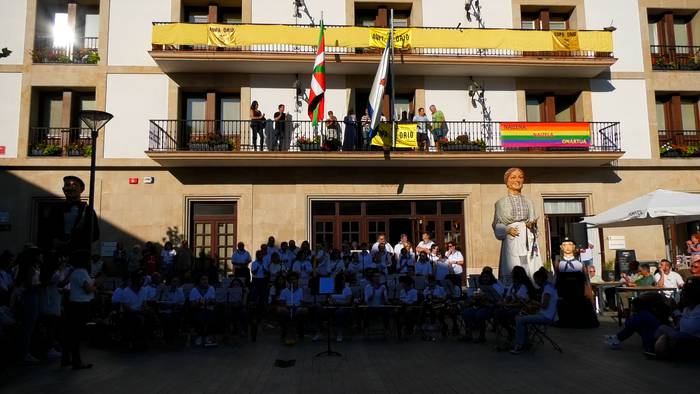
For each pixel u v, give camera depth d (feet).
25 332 24.90
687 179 56.08
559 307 34.40
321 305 31.48
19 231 49.67
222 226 52.06
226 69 52.29
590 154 51.01
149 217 50.67
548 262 52.44
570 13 58.39
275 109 53.31
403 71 54.08
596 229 53.42
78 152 51.11
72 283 24.12
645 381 19.84
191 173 51.44
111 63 52.34
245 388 19.62
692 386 18.97
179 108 52.90
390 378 21.06
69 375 22.25
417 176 53.36
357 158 49.34
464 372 21.99
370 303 31.91
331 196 52.34
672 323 30.32
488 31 52.24
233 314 32.30
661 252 54.75
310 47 52.75
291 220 51.67
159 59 49.26
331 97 54.24
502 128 51.98
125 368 23.70
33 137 51.55
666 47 58.65
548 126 52.37
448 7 55.83
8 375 22.35
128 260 45.47
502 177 54.13
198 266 50.75
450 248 46.50
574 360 24.13
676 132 57.47
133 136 51.49
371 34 50.98
